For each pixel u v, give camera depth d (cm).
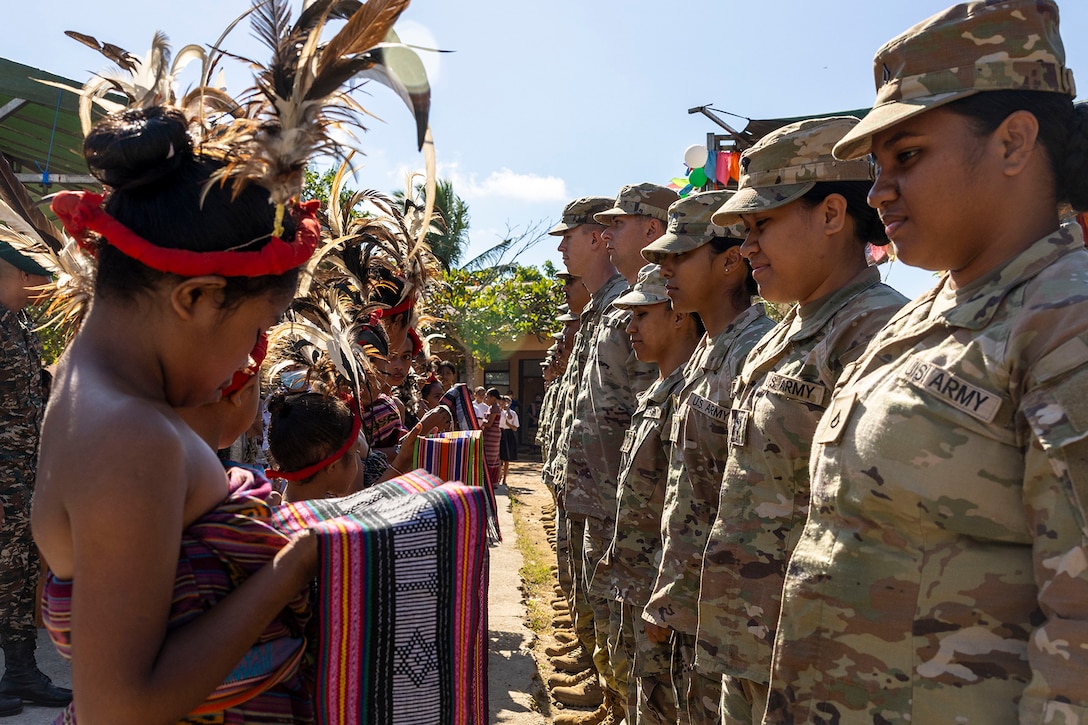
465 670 120
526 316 1809
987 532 129
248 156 103
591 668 435
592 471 386
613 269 499
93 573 93
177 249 102
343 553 111
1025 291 130
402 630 115
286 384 243
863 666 140
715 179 601
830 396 197
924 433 134
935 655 132
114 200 106
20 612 362
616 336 389
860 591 141
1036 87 136
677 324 324
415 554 116
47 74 505
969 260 144
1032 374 122
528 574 671
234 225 104
